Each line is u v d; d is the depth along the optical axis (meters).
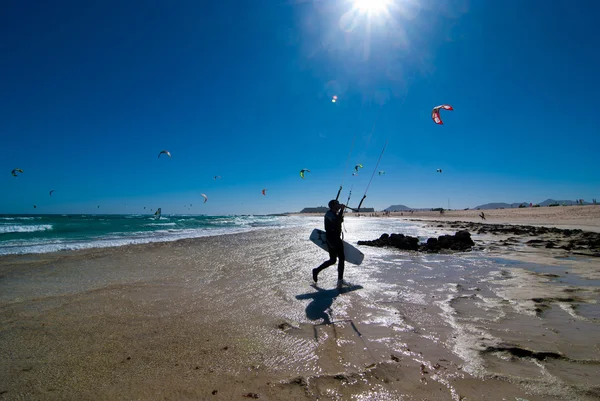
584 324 3.71
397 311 4.26
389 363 2.81
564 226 24.56
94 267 7.16
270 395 2.34
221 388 2.42
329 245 5.94
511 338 3.32
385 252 10.29
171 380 2.54
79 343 3.21
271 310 4.30
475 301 4.70
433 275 6.61
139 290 5.25
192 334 3.46
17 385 2.46
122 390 2.40
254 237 15.29
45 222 29.42
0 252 9.20
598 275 6.48
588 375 2.59
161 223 31.06
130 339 3.32
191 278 6.20
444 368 2.73
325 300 4.78
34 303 4.51
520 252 10.21
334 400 2.29
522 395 2.33
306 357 2.93
